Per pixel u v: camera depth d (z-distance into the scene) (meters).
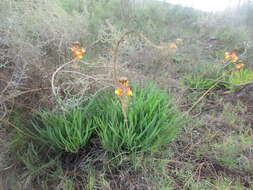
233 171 1.57
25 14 2.23
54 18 2.38
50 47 2.23
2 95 1.62
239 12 4.47
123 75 2.15
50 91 1.78
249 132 1.94
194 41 3.81
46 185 1.36
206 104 2.32
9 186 1.39
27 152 1.50
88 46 2.63
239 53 3.43
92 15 3.43
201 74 2.79
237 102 2.30
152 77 2.47
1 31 1.95
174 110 1.86
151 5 4.45
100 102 1.68
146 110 1.56
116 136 1.42
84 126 1.56
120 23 3.57
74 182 1.42
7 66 1.94
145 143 1.44
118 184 1.45
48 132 1.43
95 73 2.11
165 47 2.70
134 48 2.86
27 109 1.74
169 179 1.45
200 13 4.65
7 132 1.64
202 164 1.59
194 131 1.93
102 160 1.52
